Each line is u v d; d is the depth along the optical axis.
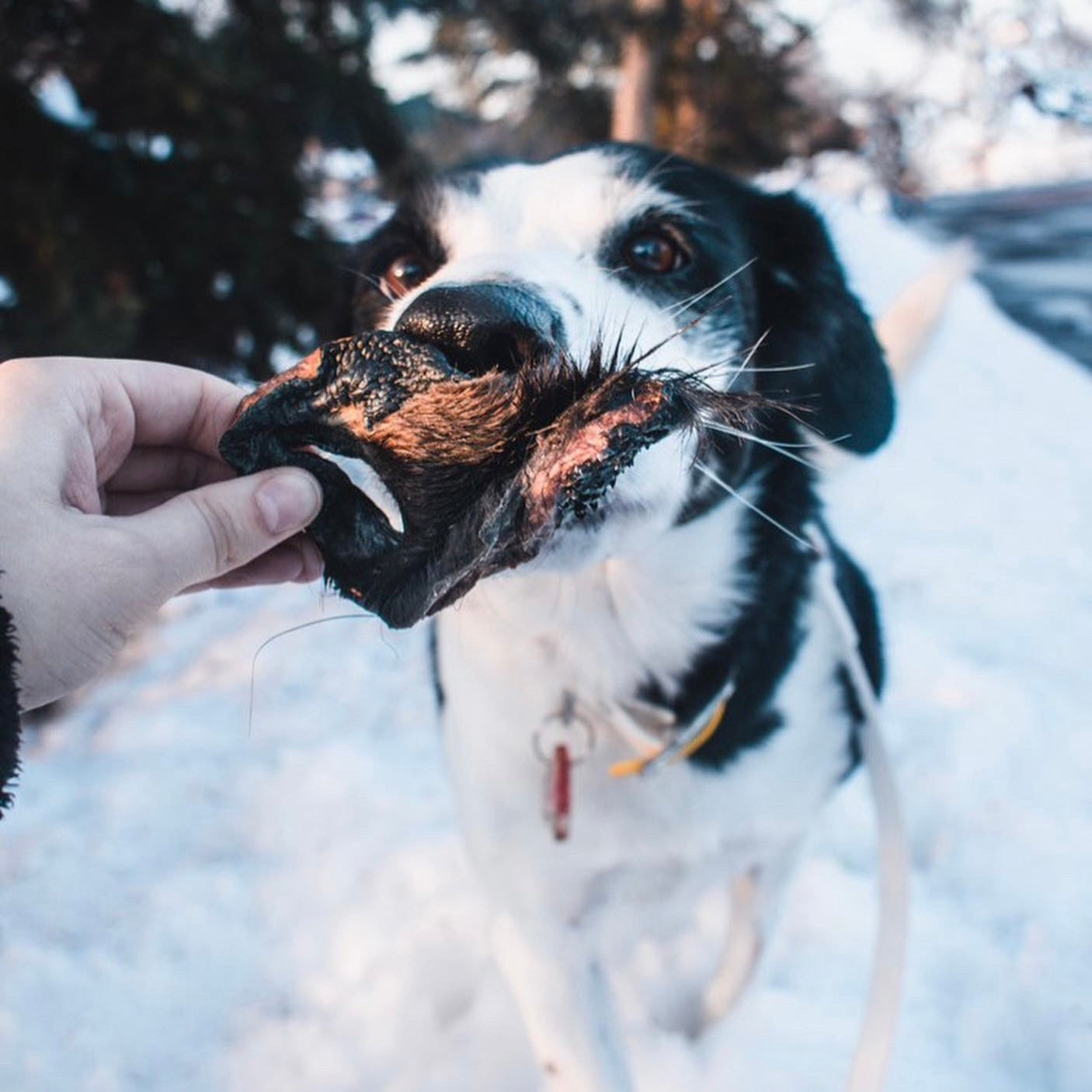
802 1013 0.62
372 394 0.32
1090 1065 0.57
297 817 0.80
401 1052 0.61
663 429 0.30
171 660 1.10
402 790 0.82
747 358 0.45
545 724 0.51
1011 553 1.25
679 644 0.51
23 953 0.69
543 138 2.69
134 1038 0.64
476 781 0.52
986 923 0.67
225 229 1.11
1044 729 0.84
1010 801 0.75
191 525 0.37
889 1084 0.57
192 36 1.06
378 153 1.28
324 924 0.70
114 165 1.04
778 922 0.60
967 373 2.21
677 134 3.05
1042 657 0.98
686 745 0.50
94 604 0.36
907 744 0.83
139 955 0.69
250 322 1.17
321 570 0.45
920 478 1.55
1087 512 1.42
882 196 4.12
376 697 0.96
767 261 0.60
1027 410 1.99
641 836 0.52
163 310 1.11
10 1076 0.62
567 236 0.51
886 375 0.60
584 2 1.56
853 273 0.62
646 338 0.43
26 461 0.37
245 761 0.87
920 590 1.13
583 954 0.52
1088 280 3.50
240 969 0.68
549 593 0.48
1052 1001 0.60
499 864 0.52
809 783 0.55
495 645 0.50
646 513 0.42
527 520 0.30
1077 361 2.53
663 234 0.52
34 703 0.37
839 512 1.38
